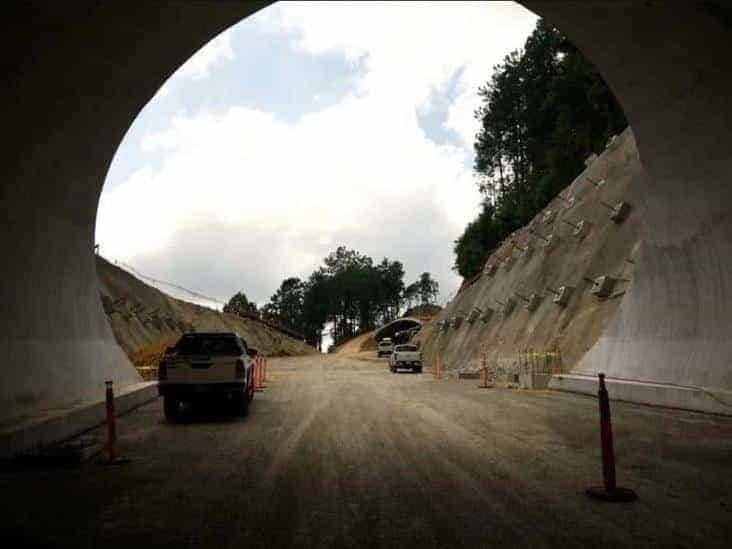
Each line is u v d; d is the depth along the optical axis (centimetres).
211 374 1484
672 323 1702
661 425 1244
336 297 17375
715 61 1283
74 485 807
